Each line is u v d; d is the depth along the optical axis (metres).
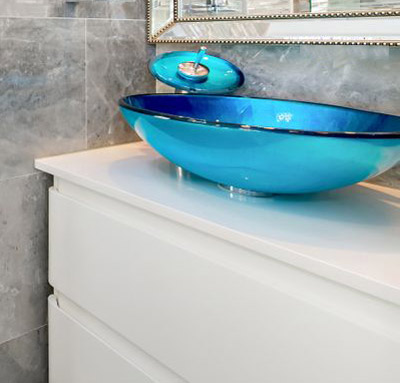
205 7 1.25
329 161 0.77
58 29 1.16
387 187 1.04
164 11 1.33
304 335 0.74
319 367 0.73
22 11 1.09
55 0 1.14
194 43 1.32
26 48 1.11
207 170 0.89
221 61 1.22
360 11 1.01
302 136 0.74
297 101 1.09
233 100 1.16
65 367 1.26
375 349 0.66
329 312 0.70
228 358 0.85
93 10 1.22
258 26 1.17
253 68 1.23
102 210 1.06
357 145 0.75
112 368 1.11
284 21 1.12
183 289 0.90
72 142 1.25
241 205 0.90
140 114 0.91
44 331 1.33
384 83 1.02
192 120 0.81
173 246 0.90
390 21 0.97
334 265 0.68
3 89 1.09
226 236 0.80
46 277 1.29
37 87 1.15
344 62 1.07
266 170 0.81
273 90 1.21
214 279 0.84
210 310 0.86
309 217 0.85
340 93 1.09
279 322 0.76
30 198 1.20
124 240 1.00
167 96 1.18
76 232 1.13
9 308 1.23
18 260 1.22
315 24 1.08
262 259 0.78
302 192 0.88
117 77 1.32
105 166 1.13
